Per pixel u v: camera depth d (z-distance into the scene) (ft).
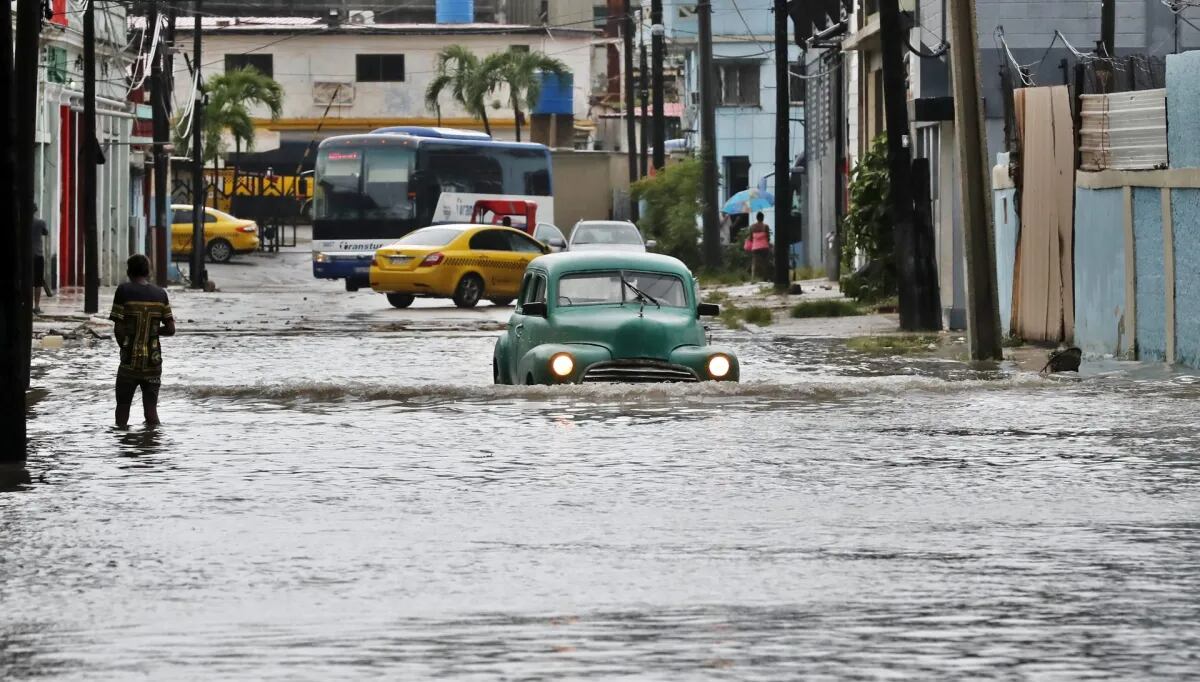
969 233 193.26
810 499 97.86
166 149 429.38
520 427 131.64
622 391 147.64
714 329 266.77
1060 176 209.36
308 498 99.04
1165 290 183.73
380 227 431.43
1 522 91.25
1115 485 102.53
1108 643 63.31
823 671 59.21
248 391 159.02
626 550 82.64
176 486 103.96
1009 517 91.56
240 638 64.75
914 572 76.95
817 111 461.78
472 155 451.12
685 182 494.59
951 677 58.39
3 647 63.41
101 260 435.94
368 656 61.72
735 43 622.54
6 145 115.24
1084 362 188.24
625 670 59.41
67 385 169.68
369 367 194.70
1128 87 206.49
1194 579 75.25
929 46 273.75
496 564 79.25
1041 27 255.70
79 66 401.70
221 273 524.11
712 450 118.62
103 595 72.74
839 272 412.16
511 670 59.52
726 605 70.23
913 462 112.57
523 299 160.25
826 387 155.74
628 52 607.37
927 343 219.20
